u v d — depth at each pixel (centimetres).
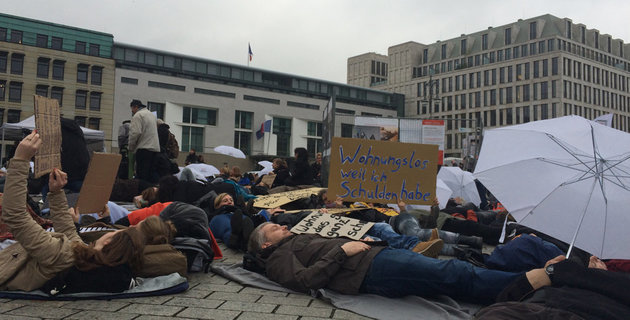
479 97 9288
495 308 270
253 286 431
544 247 420
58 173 402
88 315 330
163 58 6506
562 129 407
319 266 395
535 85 8531
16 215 344
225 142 6800
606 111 9094
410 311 361
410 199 665
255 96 7088
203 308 357
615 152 371
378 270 392
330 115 1198
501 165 425
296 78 7481
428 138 1873
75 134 779
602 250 365
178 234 505
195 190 747
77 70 6069
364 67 11800
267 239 483
